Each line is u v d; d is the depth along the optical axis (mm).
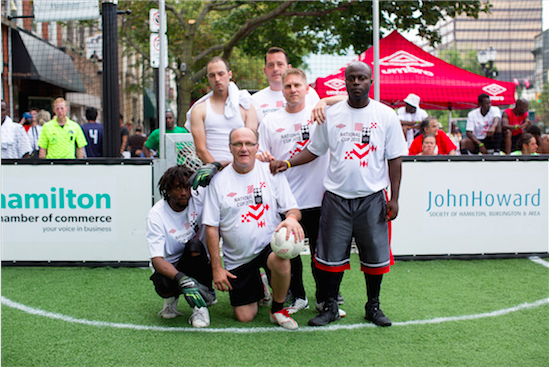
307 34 10891
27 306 3314
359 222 2926
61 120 5891
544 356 2490
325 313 3004
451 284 3857
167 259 3113
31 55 9781
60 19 4859
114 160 4379
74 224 4410
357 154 2867
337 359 2459
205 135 3457
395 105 7984
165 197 2994
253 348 2607
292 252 2746
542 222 4777
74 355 2512
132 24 12773
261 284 3061
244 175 2951
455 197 4695
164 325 2975
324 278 3072
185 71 10805
